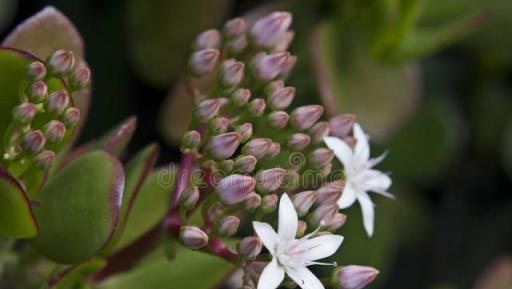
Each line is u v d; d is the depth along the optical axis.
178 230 0.27
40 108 0.26
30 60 0.25
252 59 0.28
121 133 0.27
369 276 0.26
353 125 0.28
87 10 0.37
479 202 0.41
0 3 0.33
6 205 0.25
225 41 0.28
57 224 0.26
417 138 0.37
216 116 0.27
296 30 0.35
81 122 0.28
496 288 0.36
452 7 0.35
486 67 0.39
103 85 0.37
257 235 0.26
